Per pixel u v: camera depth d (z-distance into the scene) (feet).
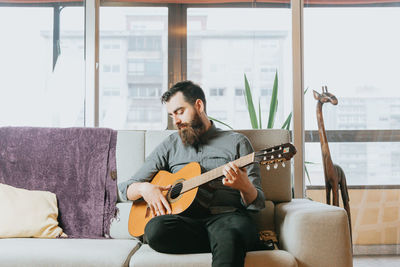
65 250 5.01
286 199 6.59
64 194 6.62
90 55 8.97
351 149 8.72
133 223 5.92
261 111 9.85
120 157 6.81
